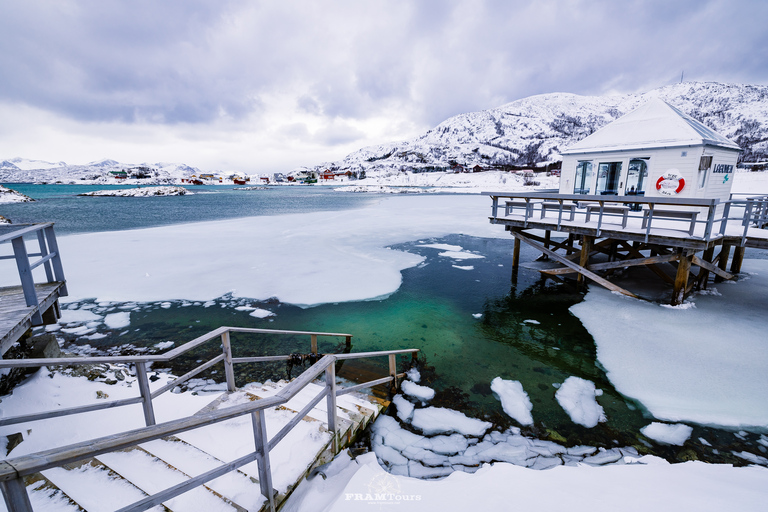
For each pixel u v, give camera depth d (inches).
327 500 106.8
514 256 499.8
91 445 55.5
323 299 419.8
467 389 245.6
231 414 77.0
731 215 816.3
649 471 138.5
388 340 321.1
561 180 578.2
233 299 417.1
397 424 206.1
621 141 499.8
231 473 108.2
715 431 200.7
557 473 135.0
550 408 224.4
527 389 245.4
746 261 570.6
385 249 686.5
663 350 288.2
